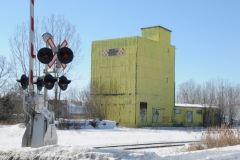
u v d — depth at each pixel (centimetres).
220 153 1255
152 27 5509
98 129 3988
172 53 5709
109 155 837
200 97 9700
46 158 868
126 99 4994
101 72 5275
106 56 5262
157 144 2211
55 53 1188
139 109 4962
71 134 2962
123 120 4981
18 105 5028
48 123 1116
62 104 4156
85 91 5312
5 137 2544
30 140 1125
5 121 4938
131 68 5003
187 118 5928
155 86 5303
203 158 1130
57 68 1166
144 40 5125
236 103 8031
